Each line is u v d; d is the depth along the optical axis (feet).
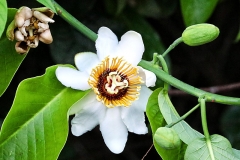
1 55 1.58
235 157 1.52
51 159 1.51
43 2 1.40
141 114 1.62
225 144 1.53
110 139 1.61
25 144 1.51
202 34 1.60
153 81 1.58
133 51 1.61
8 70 1.59
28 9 1.54
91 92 1.60
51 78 1.55
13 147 1.51
